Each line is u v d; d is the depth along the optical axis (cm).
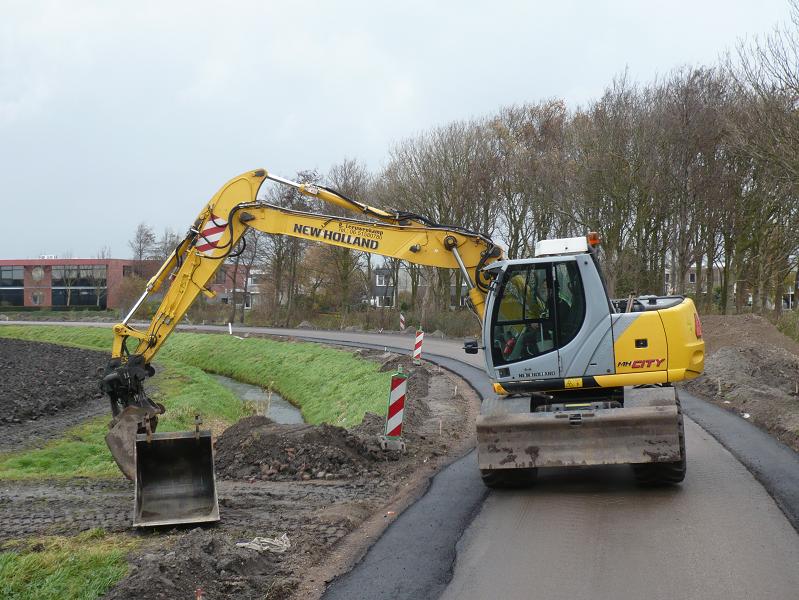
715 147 3181
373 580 648
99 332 6000
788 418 1336
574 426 915
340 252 5631
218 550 702
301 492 1016
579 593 595
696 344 962
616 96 3488
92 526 855
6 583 635
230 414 2428
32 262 9975
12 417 2042
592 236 980
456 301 5091
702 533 738
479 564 677
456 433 1448
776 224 3011
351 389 2641
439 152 4478
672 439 896
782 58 2014
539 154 4128
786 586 592
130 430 1077
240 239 1143
